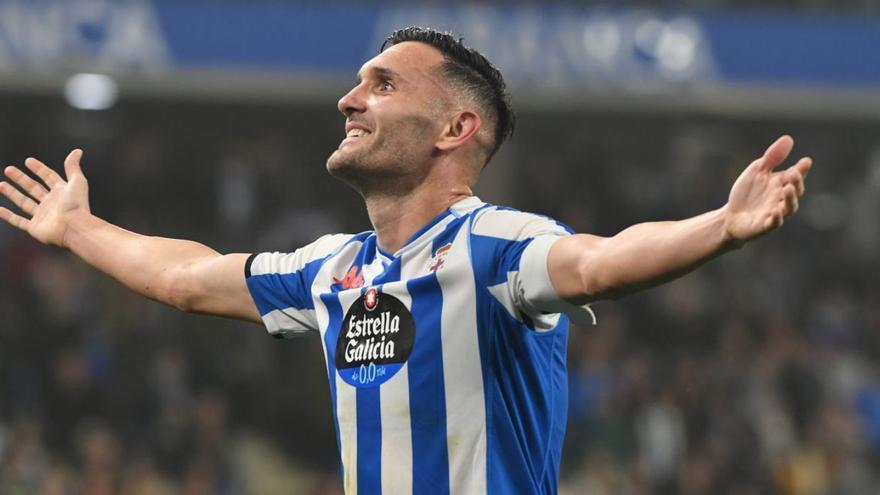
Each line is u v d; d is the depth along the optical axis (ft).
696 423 151.64
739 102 165.27
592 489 140.56
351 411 36.06
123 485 129.39
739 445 149.18
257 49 153.99
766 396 159.22
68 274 153.48
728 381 159.84
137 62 148.66
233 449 149.28
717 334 171.53
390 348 35.47
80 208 43.62
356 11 156.87
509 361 34.86
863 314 186.50
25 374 142.82
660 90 160.25
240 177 182.50
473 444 34.53
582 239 32.78
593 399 150.92
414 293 35.50
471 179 37.83
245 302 40.24
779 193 28.68
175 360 149.48
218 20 152.97
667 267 30.25
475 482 34.35
